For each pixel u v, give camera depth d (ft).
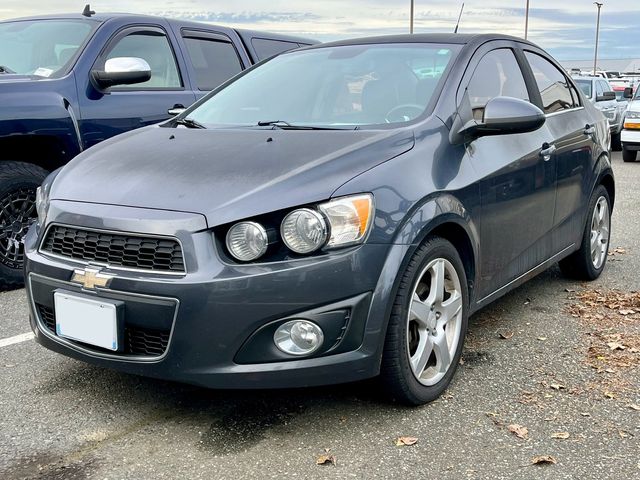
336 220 9.07
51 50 18.42
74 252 9.80
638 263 19.06
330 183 9.27
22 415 10.25
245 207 8.98
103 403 10.62
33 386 11.21
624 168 43.16
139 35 19.11
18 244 16.65
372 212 9.31
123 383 11.32
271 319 8.88
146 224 9.12
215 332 8.85
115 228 9.30
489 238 11.70
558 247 14.87
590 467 8.77
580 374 11.63
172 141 11.35
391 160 10.01
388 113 11.68
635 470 8.69
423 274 10.18
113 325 9.20
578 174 15.38
